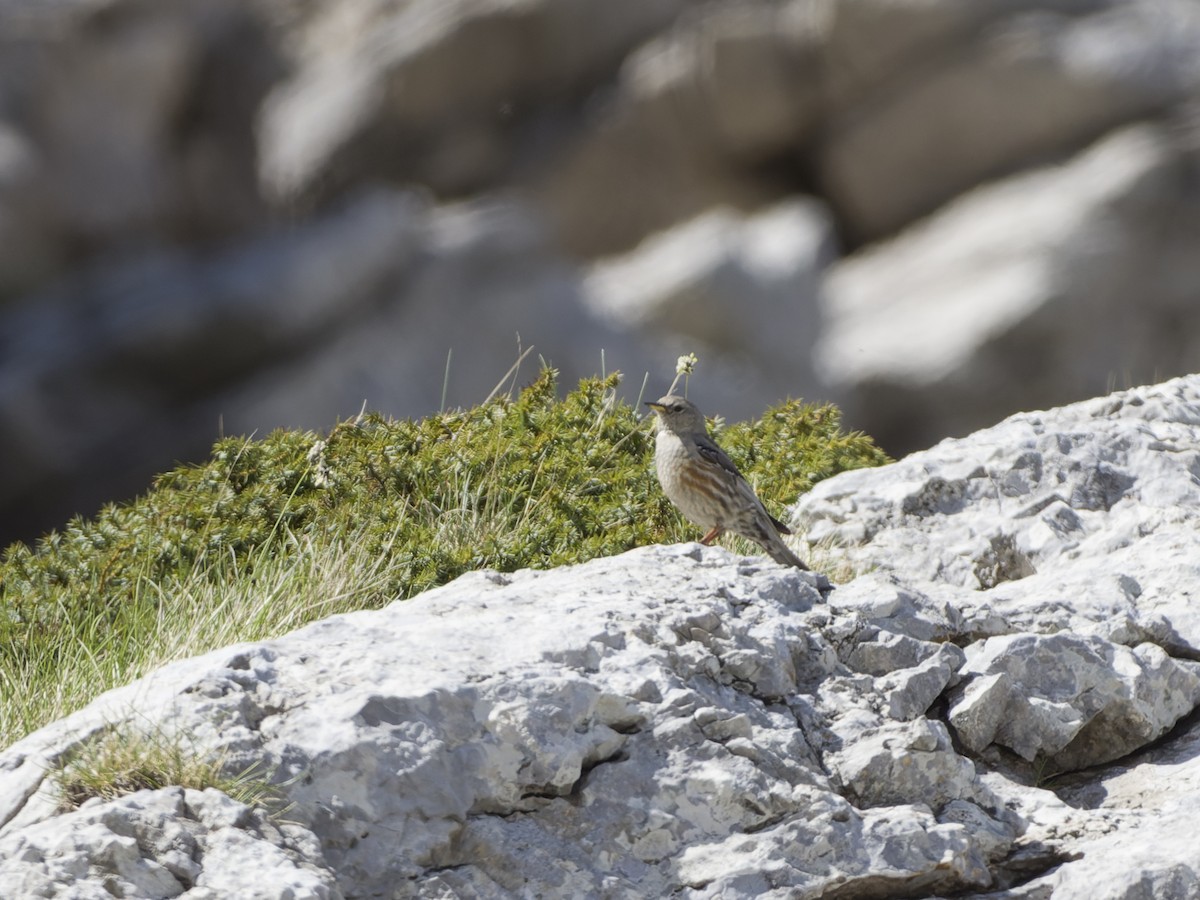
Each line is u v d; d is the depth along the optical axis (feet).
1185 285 152.46
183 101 192.34
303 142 179.83
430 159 177.06
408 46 175.32
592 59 177.06
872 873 21.27
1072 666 25.96
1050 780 25.63
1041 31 163.73
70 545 40.70
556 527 36.50
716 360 144.05
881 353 152.35
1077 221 153.79
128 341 132.36
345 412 127.34
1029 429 40.73
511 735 21.40
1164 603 29.68
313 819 20.10
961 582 35.04
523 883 20.59
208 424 128.26
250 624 31.40
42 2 185.06
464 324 133.90
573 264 171.01
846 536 37.42
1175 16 167.63
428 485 38.68
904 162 169.89
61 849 18.54
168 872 18.71
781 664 24.35
